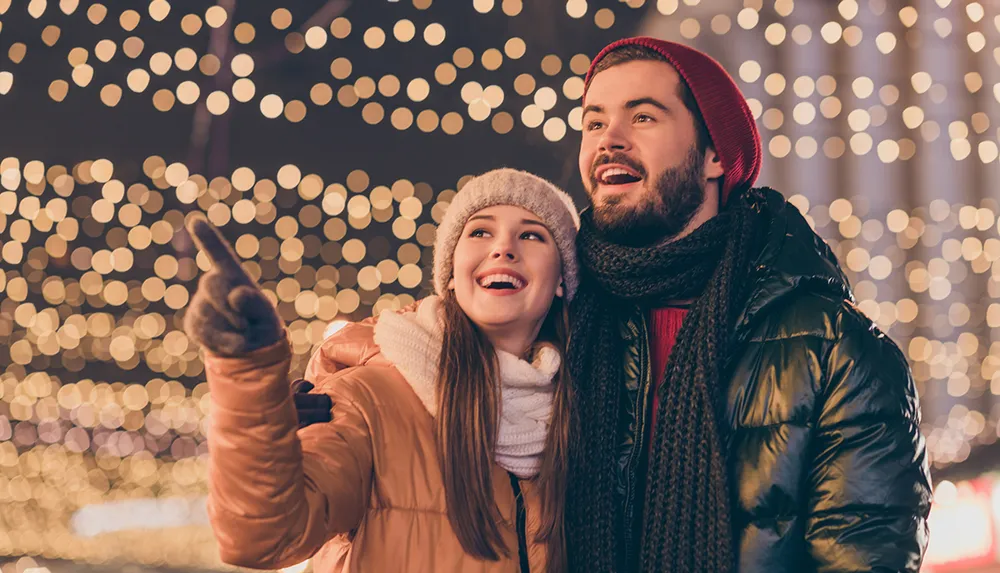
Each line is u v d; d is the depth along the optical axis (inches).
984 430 229.3
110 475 229.0
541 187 72.1
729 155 76.3
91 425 240.7
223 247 50.8
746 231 73.7
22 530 210.8
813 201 243.0
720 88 76.3
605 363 74.5
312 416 64.8
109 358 248.4
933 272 240.1
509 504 67.2
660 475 70.3
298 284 242.5
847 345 68.1
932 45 243.4
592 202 76.3
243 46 243.3
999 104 246.5
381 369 69.0
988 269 248.1
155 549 201.5
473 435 66.0
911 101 243.6
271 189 230.8
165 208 247.4
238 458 52.8
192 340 50.8
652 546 69.7
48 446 238.1
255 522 53.4
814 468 67.6
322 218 248.7
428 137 247.9
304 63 244.5
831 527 66.2
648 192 74.0
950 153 247.4
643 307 76.2
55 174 248.5
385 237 249.9
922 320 243.6
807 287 71.7
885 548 65.0
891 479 66.2
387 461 64.9
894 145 226.1
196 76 244.5
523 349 72.6
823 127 242.5
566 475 69.2
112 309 249.0
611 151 74.7
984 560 149.4
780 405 68.4
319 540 57.9
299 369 237.9
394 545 63.8
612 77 76.1
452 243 71.4
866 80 216.7
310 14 243.1
